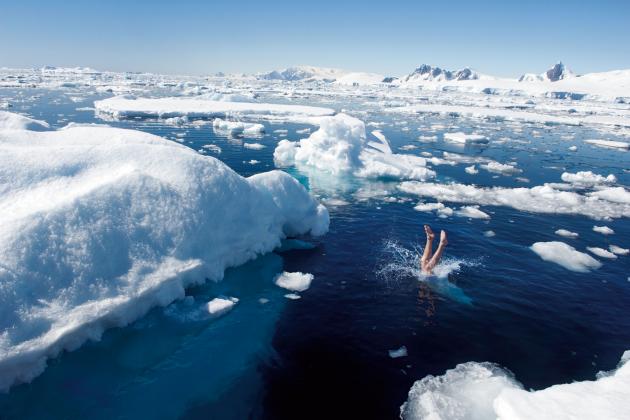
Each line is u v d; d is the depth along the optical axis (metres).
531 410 4.83
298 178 19.53
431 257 10.77
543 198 17.55
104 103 44.69
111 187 7.50
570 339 7.42
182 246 7.91
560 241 12.49
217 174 9.34
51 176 7.84
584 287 9.47
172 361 6.41
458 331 7.52
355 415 5.50
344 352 6.84
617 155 31.59
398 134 38.81
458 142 35.19
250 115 46.31
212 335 7.12
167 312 7.37
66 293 6.02
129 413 5.41
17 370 5.36
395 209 15.12
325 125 22.81
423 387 6.03
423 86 190.00
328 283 9.21
